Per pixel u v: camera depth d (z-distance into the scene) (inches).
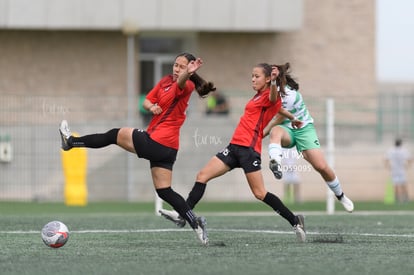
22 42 3939.5
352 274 1147.3
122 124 3346.5
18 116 3331.7
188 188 3383.4
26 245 1517.0
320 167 1756.9
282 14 3786.9
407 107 3654.0
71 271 1170.0
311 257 1323.8
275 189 3417.8
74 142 1470.2
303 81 4131.4
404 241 1603.1
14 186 3346.5
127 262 1263.5
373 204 3388.3
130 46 3764.8
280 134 1733.5
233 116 3486.7
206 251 1408.7
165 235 1749.5
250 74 4089.6
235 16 3764.8
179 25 3727.9
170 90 1419.8
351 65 4165.8
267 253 1376.7
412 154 3659.0
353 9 4163.4
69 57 3964.1
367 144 3609.7
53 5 3663.9
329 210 2842.0
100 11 3681.1
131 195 3373.5
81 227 2006.6
